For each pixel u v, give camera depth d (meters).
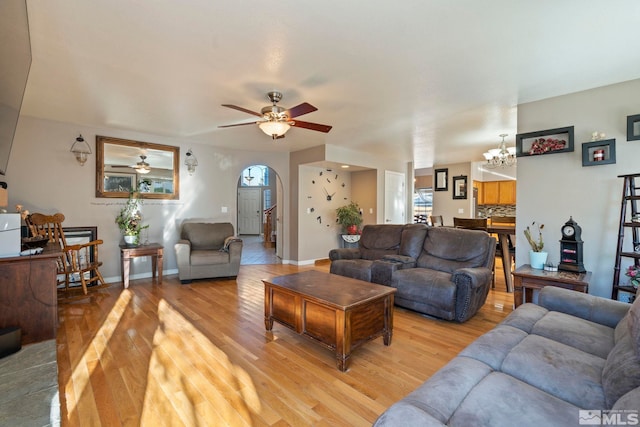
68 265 3.82
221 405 1.76
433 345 2.56
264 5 1.72
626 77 2.66
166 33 2.00
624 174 2.73
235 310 3.35
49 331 2.56
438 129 4.39
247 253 7.54
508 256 4.23
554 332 1.73
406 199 7.59
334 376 2.08
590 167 2.91
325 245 6.59
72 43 2.11
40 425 1.56
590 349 1.55
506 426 1.01
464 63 2.42
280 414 1.69
